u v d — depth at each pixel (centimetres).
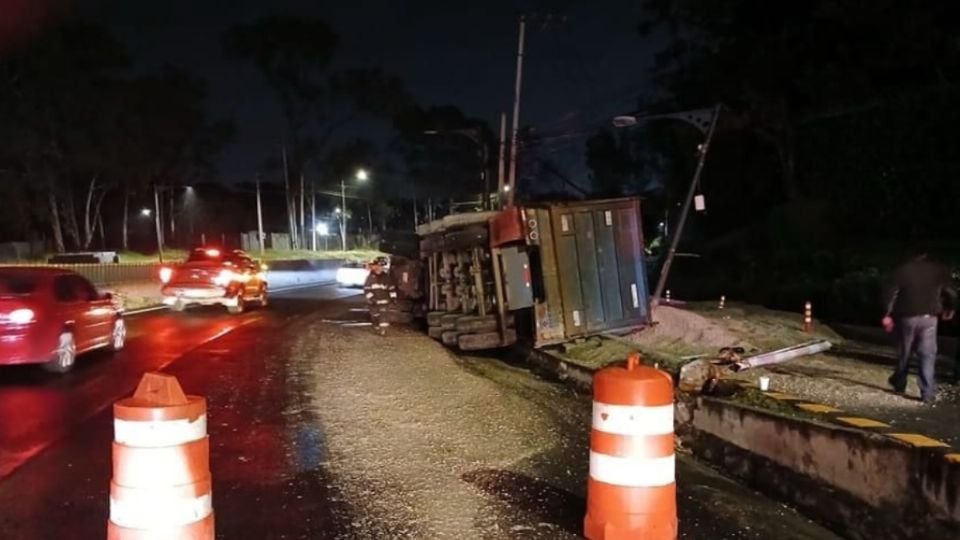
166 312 2669
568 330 1588
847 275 2012
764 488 804
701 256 3700
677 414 1029
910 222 2722
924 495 630
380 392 1269
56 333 1377
